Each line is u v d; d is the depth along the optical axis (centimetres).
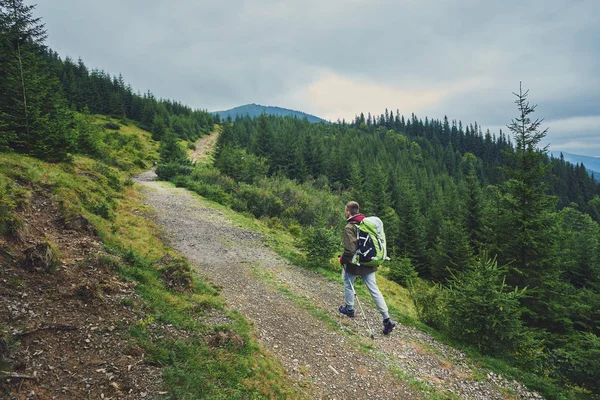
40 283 418
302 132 11344
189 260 930
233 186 2678
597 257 2298
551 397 507
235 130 9581
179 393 304
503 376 544
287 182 3753
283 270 995
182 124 10044
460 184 8481
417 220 2650
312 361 491
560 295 1182
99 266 534
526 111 1304
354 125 19712
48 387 270
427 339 640
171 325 444
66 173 1225
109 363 323
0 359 272
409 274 1589
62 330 348
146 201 1695
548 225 1207
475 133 16462
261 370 411
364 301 805
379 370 498
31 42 1549
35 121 1359
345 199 4362
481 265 692
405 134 16588
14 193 662
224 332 475
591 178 11506
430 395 455
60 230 647
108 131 6316
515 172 1300
